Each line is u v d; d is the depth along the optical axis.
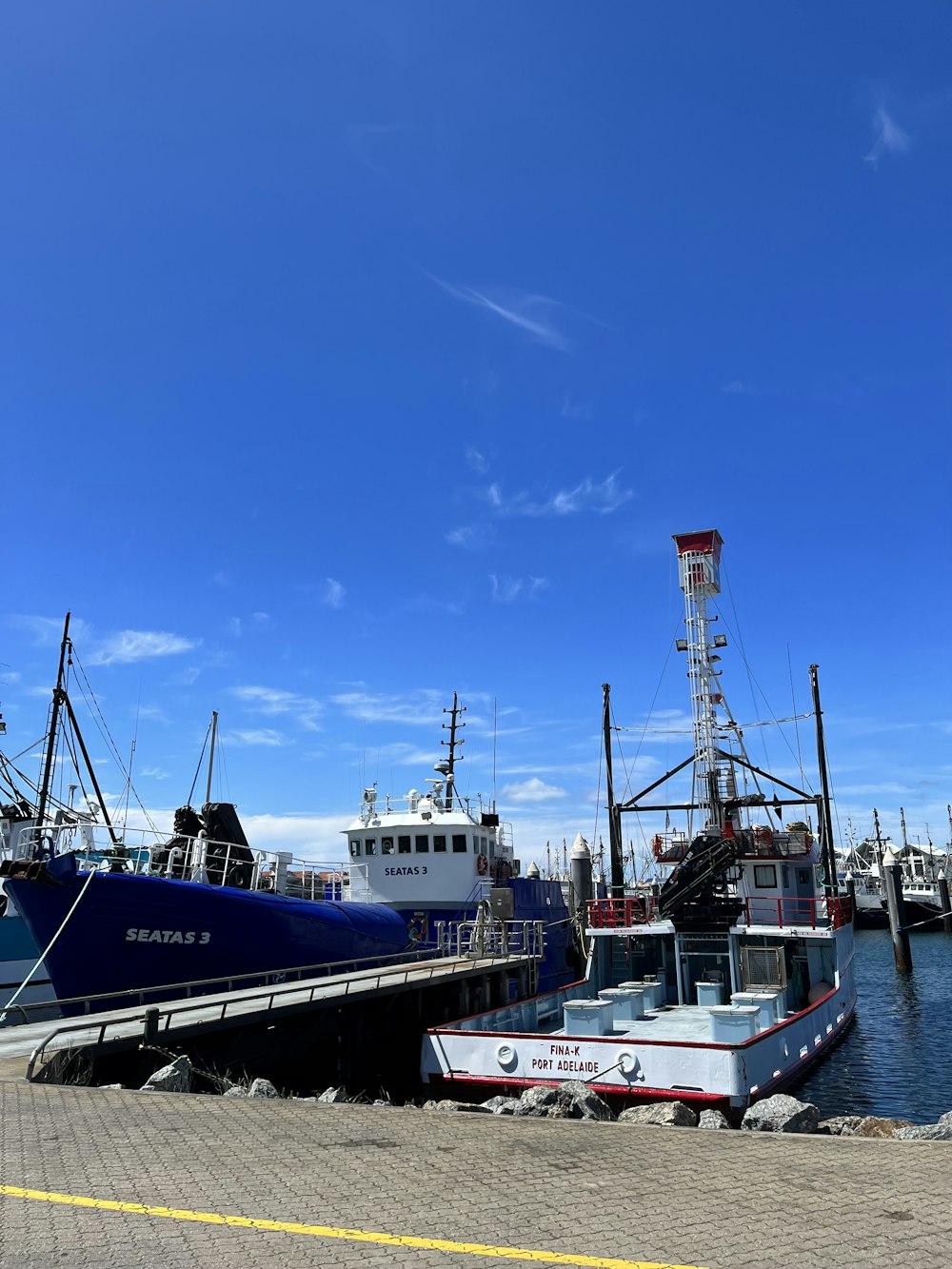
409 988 21.91
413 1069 23.88
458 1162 8.23
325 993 19.73
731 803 29.98
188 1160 8.17
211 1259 5.80
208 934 21.61
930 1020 36.00
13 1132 9.12
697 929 26.06
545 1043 17.38
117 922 20.00
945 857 122.00
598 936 28.16
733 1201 7.09
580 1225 6.53
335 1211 6.80
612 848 35.59
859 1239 6.26
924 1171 8.00
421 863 32.59
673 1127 9.83
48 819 25.70
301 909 24.36
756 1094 16.80
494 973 27.12
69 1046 13.82
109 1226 6.41
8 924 23.72
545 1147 8.84
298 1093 20.59
